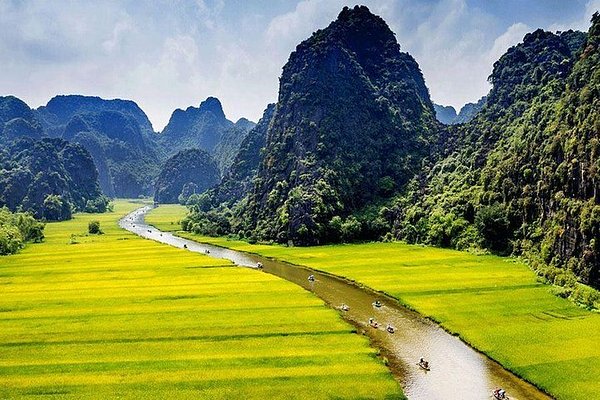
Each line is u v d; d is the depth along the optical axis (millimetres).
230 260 165000
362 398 59656
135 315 92688
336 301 107062
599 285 106812
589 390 61688
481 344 78062
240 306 98875
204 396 59719
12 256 170000
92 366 68750
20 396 60000
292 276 135500
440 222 180875
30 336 81375
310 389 61531
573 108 140250
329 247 191000
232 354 73062
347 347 76188
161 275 132375
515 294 106438
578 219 118625
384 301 106625
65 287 117375
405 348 78312
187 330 83875
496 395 61281
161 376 65312
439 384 65188
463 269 134250
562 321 87812
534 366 69188
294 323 87688
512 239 153125
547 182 141000
